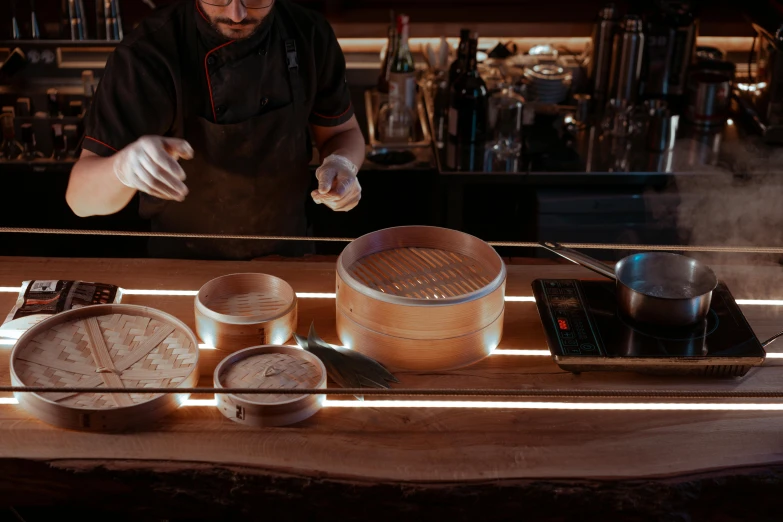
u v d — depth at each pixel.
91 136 2.15
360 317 1.72
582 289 1.92
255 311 1.83
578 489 1.47
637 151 3.44
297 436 1.56
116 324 1.79
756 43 3.96
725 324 1.77
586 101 3.62
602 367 1.71
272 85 2.27
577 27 4.01
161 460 1.49
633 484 1.48
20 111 3.44
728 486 1.50
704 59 3.85
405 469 1.49
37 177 3.67
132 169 1.84
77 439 1.53
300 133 2.38
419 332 1.69
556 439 1.56
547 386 1.70
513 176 3.24
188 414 1.60
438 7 4.07
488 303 1.71
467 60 3.41
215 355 1.76
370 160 3.42
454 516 1.49
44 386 1.59
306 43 2.29
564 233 3.32
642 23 3.64
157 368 1.67
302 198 2.52
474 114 3.40
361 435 1.56
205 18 2.10
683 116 3.73
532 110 3.68
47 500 1.54
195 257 2.50
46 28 3.72
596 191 3.29
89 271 2.07
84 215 2.27
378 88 3.79
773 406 1.65
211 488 1.49
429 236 1.95
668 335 1.74
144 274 2.07
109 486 1.50
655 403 1.65
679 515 1.50
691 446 1.55
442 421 1.60
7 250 3.81
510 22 4.00
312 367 1.69
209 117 2.25
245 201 2.40
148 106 2.15
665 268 1.84
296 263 2.14
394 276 1.83
